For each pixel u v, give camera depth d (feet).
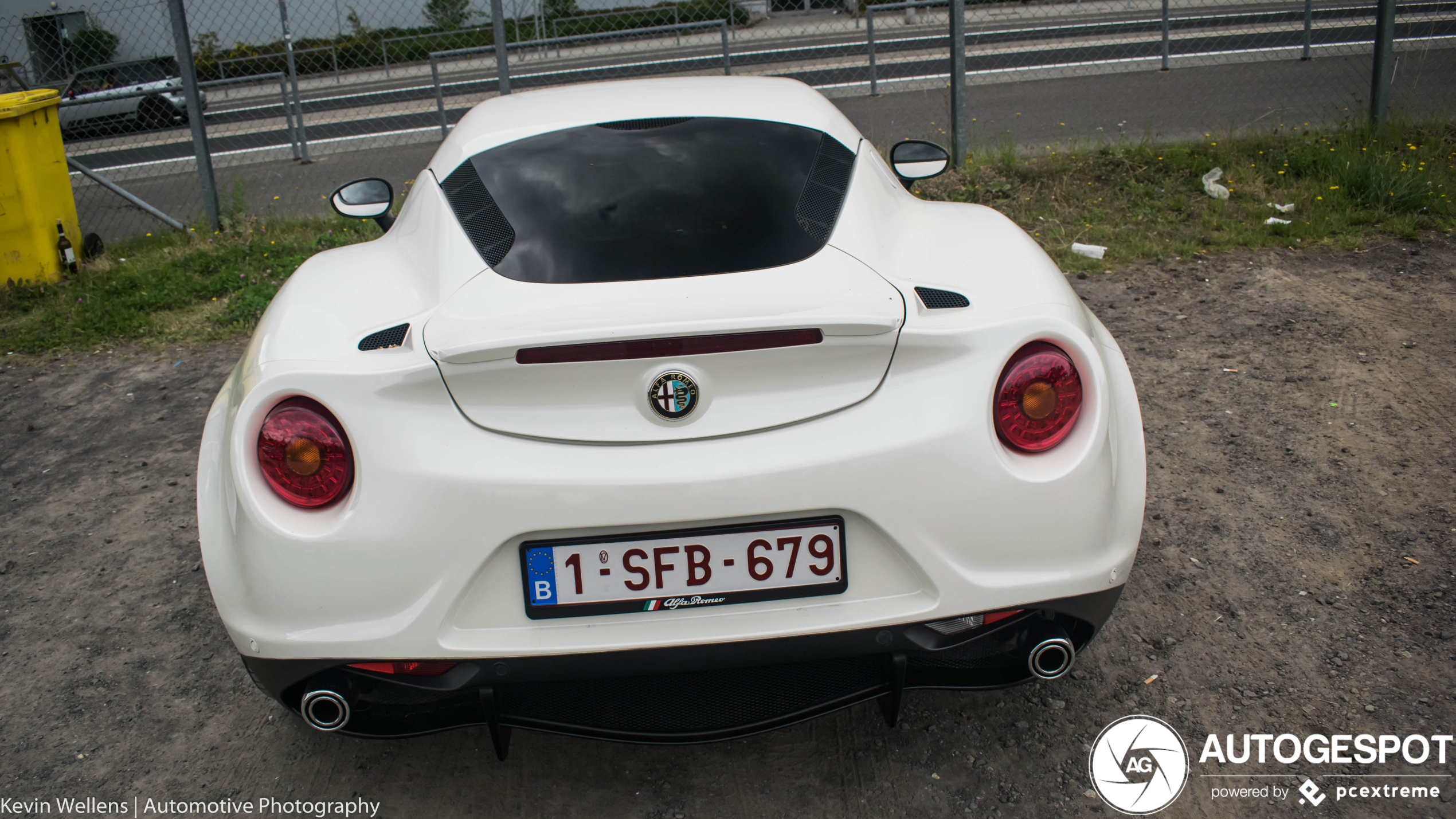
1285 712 6.69
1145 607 7.84
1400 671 6.94
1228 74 32.73
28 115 18.70
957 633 5.61
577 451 5.32
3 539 10.02
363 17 37.22
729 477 5.25
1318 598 7.76
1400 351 11.91
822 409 5.40
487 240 6.64
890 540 5.40
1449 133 21.56
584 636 5.43
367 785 6.62
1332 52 35.37
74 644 8.25
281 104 36.09
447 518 5.27
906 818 6.09
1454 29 36.55
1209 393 11.27
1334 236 16.22
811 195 6.97
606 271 6.20
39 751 7.02
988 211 7.87
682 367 5.27
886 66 35.83
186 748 7.02
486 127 8.17
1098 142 21.99
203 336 15.78
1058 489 5.42
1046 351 5.48
